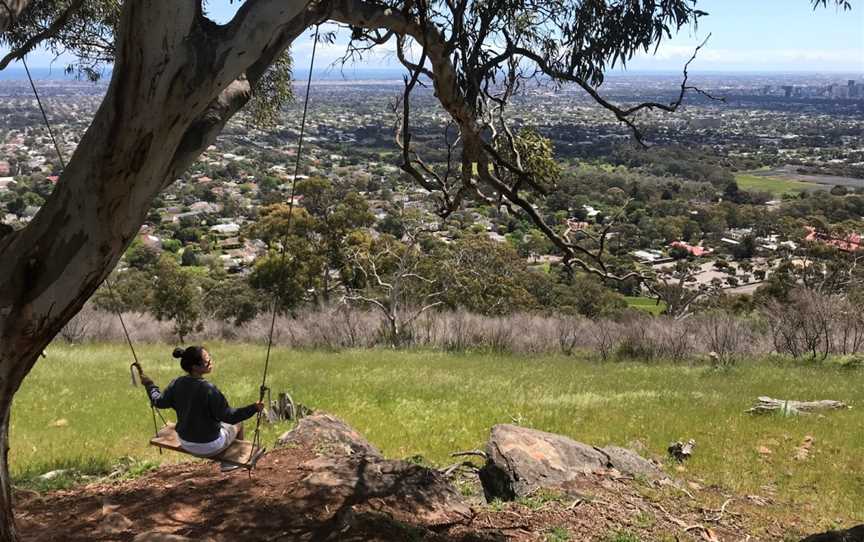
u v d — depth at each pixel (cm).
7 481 383
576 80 617
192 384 479
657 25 575
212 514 538
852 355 2212
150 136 296
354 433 796
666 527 658
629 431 1209
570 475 757
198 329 3178
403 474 641
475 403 1455
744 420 1290
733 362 2223
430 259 3369
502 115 677
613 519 651
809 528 728
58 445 977
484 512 629
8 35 748
